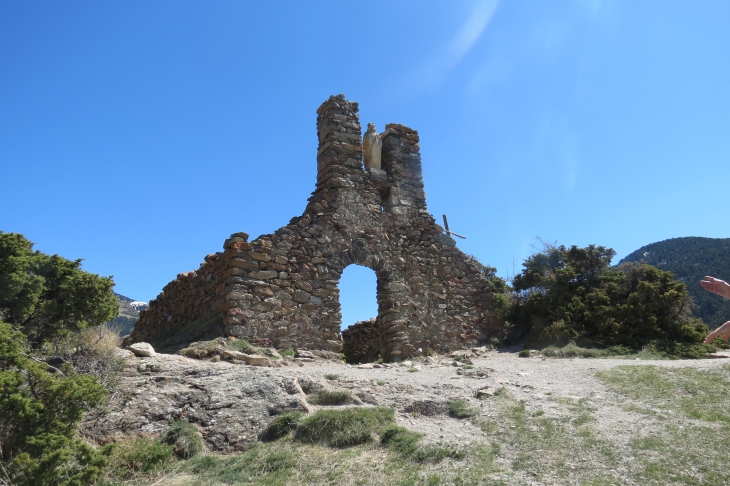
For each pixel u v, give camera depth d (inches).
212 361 484.4
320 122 786.2
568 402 384.2
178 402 364.5
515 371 515.5
